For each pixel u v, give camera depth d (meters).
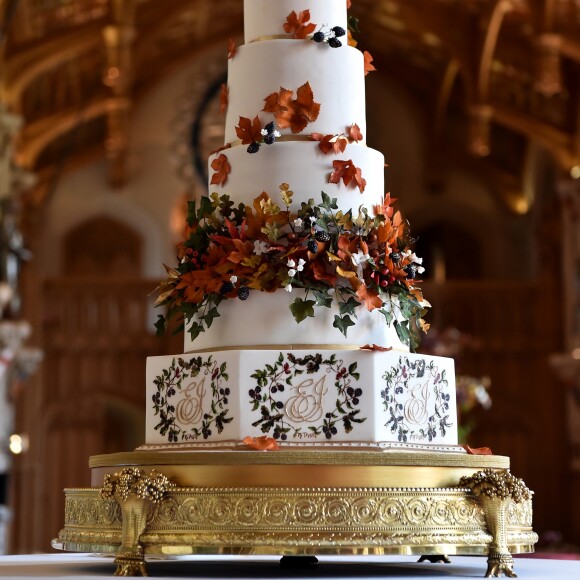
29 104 23.72
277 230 5.01
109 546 4.77
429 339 19.12
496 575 4.73
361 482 4.56
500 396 25.22
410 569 5.13
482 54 22.28
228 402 4.86
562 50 20.03
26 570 5.02
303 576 4.61
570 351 22.56
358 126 5.34
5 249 18.44
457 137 27.36
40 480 24.62
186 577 4.50
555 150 23.28
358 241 5.07
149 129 27.14
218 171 5.29
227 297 5.04
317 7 5.39
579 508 24.02
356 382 4.83
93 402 25.09
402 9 22.61
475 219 27.33
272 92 5.28
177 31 26.05
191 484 4.61
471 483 4.78
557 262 25.41
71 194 26.80
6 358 18.28
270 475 4.54
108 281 25.45
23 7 20.47
